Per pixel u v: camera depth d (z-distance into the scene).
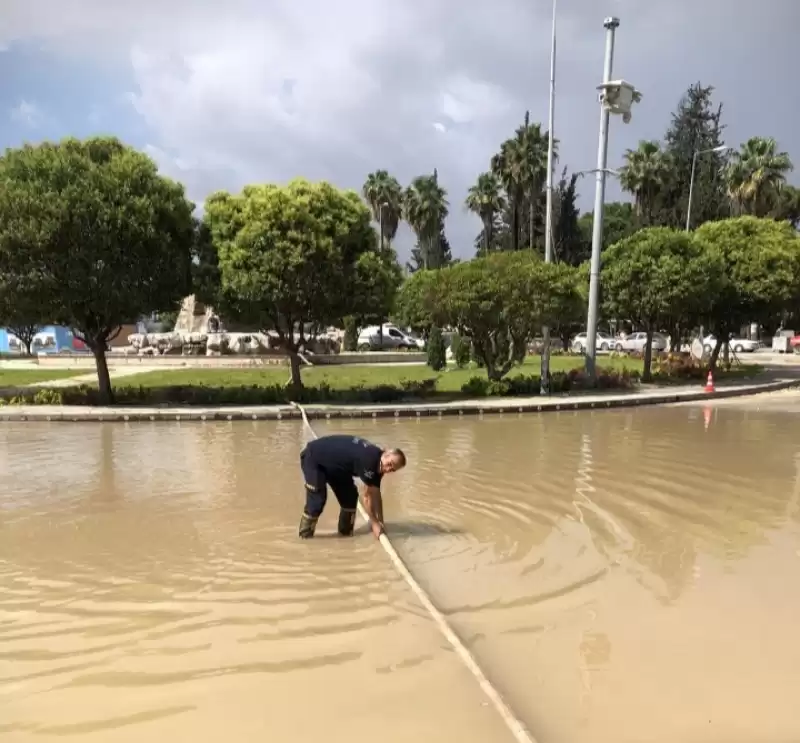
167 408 16.55
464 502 7.83
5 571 5.65
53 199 15.11
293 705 3.61
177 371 27.12
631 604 4.91
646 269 22.84
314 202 17.05
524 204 52.56
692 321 27.03
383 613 4.74
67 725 3.47
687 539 6.49
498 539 6.45
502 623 4.59
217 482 8.93
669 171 47.38
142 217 15.82
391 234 55.91
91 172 15.66
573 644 4.28
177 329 39.31
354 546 6.21
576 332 43.53
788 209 52.84
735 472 9.54
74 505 7.78
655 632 4.45
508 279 18.69
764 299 24.80
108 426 14.57
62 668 4.04
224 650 4.22
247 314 17.83
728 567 5.71
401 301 27.39
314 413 15.70
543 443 12.12
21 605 4.95
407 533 6.64
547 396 19.42
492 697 3.60
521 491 8.38
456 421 15.36
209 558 5.91
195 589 5.21
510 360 20.55
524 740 3.22
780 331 54.28
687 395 19.94
